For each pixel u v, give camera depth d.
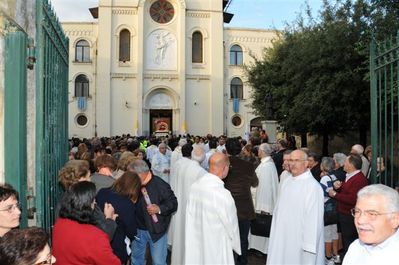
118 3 40.12
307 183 6.06
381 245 3.13
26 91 4.79
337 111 19.56
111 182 6.79
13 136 4.52
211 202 5.88
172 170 9.52
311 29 22.09
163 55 40.62
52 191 6.11
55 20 6.37
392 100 6.48
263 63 27.28
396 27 14.05
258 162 10.40
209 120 41.03
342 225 7.44
